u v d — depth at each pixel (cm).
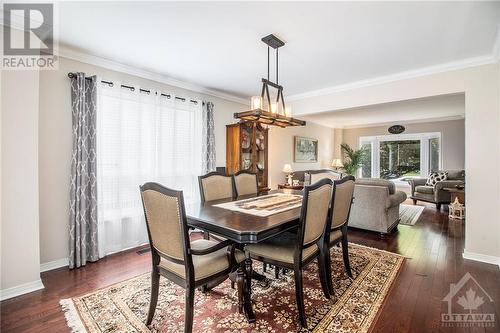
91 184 286
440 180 597
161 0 188
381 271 258
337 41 253
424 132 732
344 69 331
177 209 153
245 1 189
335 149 867
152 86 357
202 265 167
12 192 213
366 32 235
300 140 678
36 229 226
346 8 198
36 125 226
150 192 166
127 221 329
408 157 774
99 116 290
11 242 213
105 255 302
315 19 214
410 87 342
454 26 224
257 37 246
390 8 198
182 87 394
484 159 284
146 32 237
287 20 216
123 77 325
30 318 184
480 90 289
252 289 224
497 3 190
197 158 403
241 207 236
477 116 290
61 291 222
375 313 187
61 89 272
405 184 760
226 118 470
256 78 372
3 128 209
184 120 388
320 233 201
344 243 247
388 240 358
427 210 553
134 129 327
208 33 238
